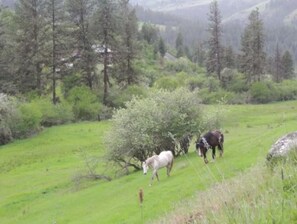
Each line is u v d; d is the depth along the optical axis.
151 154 34.81
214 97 99.06
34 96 68.81
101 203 24.34
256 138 30.25
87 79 75.25
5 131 52.31
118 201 23.12
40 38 71.69
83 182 33.34
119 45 74.75
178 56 177.00
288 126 31.00
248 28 103.06
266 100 103.56
